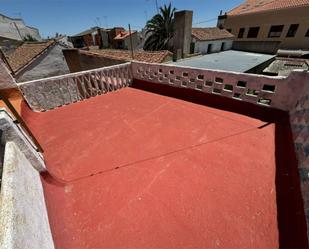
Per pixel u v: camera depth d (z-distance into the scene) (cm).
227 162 246
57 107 467
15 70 948
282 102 306
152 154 272
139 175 235
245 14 1956
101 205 199
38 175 200
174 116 380
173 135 315
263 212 181
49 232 162
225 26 2234
